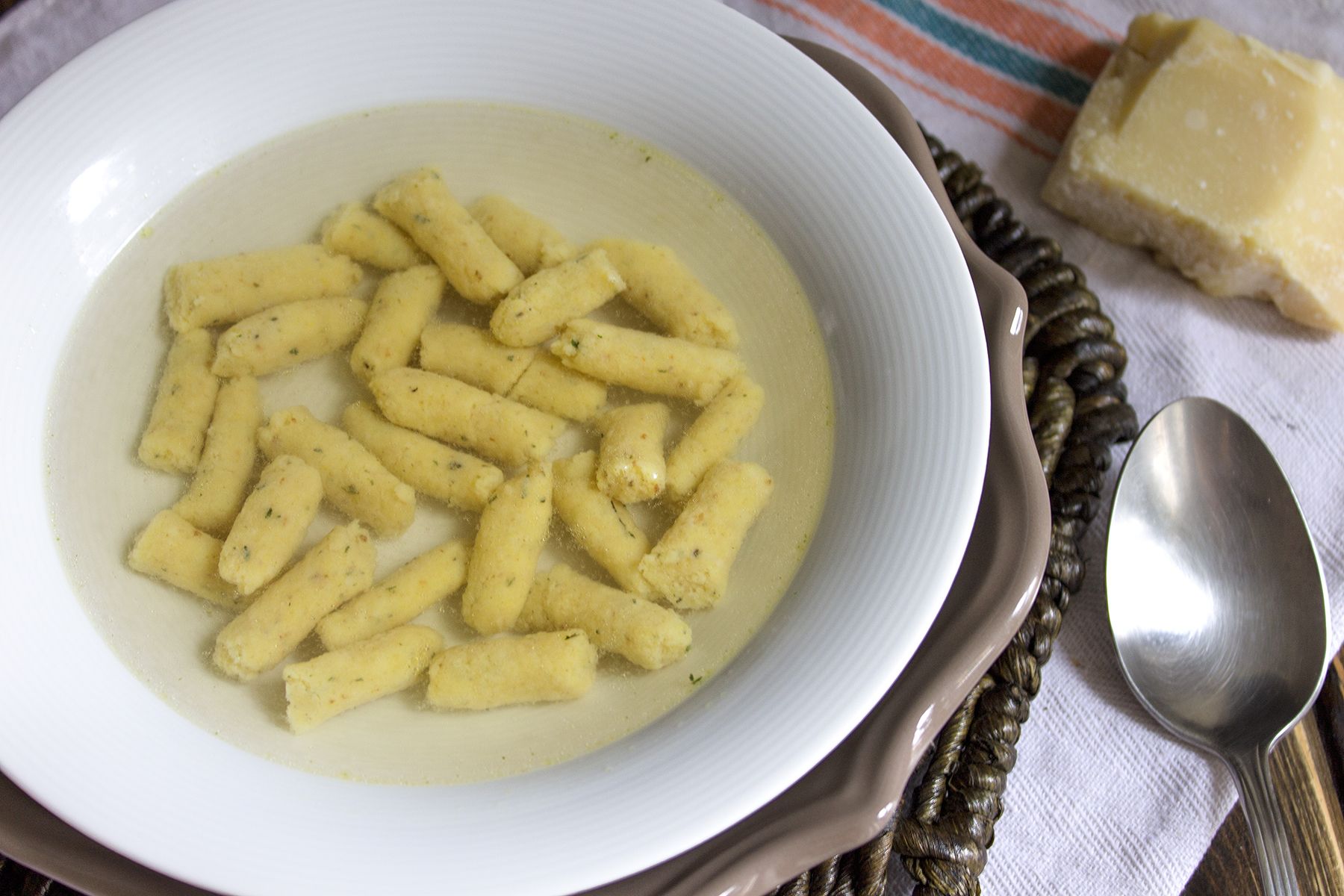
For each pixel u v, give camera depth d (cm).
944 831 33
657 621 32
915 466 32
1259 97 40
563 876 29
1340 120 40
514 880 29
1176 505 38
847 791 30
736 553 33
